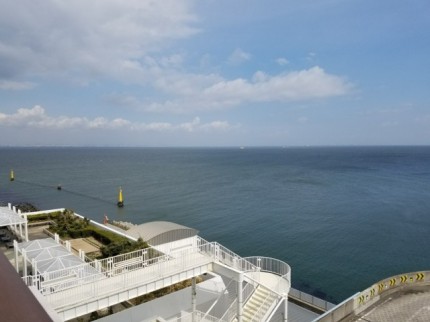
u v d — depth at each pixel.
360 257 43.66
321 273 39.09
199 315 21.64
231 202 80.00
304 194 90.38
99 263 20.52
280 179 125.38
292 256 44.34
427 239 50.34
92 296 16.25
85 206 77.00
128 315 20.81
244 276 19.42
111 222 59.72
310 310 26.75
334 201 79.88
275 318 25.12
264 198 84.88
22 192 95.50
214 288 24.44
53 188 103.12
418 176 129.75
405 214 65.81
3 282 2.28
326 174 142.12
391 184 107.50
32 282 16.75
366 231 54.59
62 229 35.19
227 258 22.70
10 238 33.44
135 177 133.88
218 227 58.53
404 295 20.56
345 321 17.94
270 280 22.55
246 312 20.17
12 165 195.75
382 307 19.28
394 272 39.19
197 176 138.00
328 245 48.28
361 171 152.75
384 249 46.31
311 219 62.88
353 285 36.16
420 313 18.61
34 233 36.06
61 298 15.96
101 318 20.23
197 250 22.00
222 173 150.75
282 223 60.28
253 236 53.00
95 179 127.19
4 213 31.36
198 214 68.25
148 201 82.62
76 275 18.16
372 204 75.69
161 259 21.05
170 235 31.09
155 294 23.81
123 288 17.05
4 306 1.92
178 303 22.75
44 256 21.22
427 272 22.25
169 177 134.38
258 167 184.88
